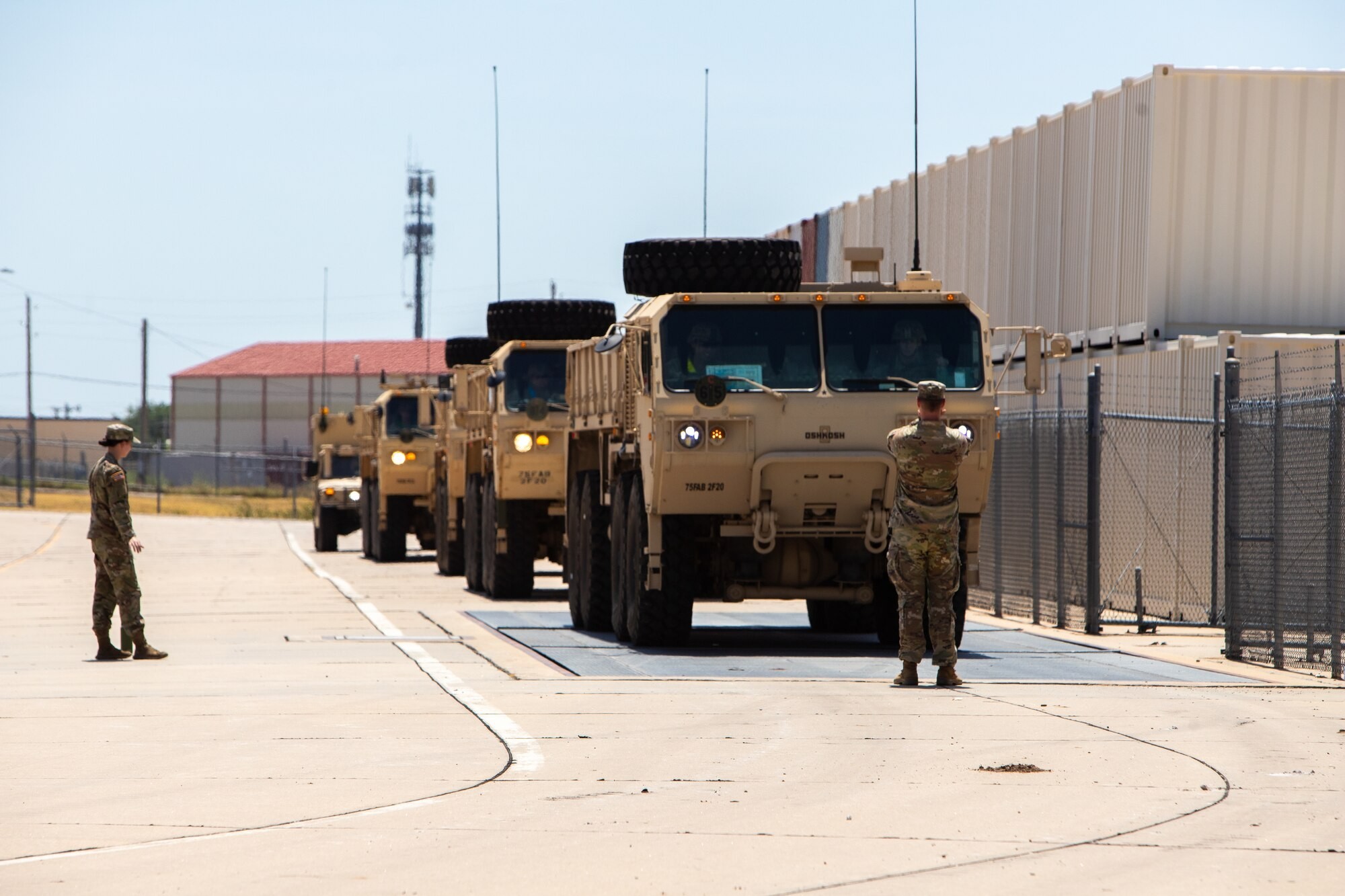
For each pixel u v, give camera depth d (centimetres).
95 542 4662
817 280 10019
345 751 3017
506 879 2067
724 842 2270
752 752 2992
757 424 4628
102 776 2775
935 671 4303
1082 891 2011
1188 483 5938
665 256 4891
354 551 12888
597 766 2862
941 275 8450
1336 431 4253
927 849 2231
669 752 2992
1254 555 4925
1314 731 3238
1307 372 5716
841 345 4703
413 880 2062
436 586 8350
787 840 2288
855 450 4644
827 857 2183
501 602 7169
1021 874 2092
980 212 7912
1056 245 7075
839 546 4912
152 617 6250
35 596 7575
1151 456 6206
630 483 5112
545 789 2652
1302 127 6312
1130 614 6241
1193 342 5906
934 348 4722
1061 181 7031
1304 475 4956
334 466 13075
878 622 5116
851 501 4697
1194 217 6275
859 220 9300
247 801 2562
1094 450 5512
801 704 3619
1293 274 6312
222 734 3216
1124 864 2148
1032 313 7312
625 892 2006
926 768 2828
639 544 4878
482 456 7931
